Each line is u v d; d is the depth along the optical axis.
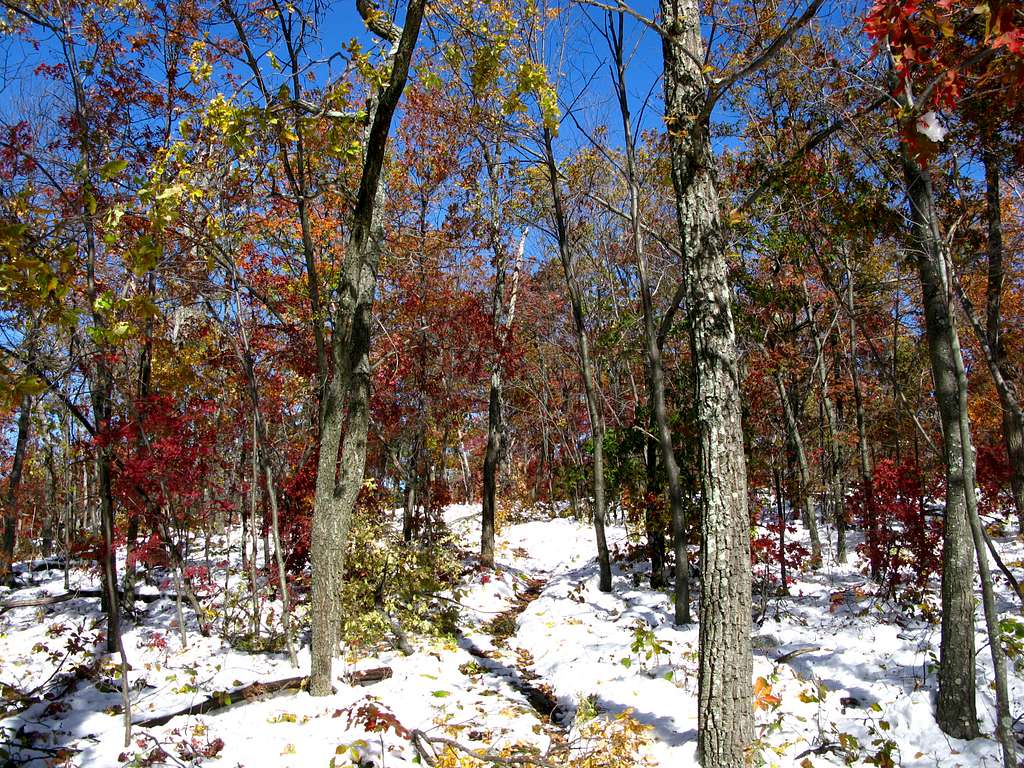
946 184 5.80
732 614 4.45
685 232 4.95
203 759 4.76
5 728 5.13
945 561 5.01
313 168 7.36
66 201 4.24
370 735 5.16
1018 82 2.77
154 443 7.95
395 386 12.41
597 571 13.33
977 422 11.36
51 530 16.67
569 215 13.15
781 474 10.38
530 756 4.83
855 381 12.41
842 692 5.74
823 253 9.14
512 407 24.55
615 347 14.11
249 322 9.55
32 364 5.00
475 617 10.35
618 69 8.42
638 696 5.99
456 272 15.76
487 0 7.04
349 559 8.38
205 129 6.19
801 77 6.41
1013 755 3.65
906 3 2.61
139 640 8.14
